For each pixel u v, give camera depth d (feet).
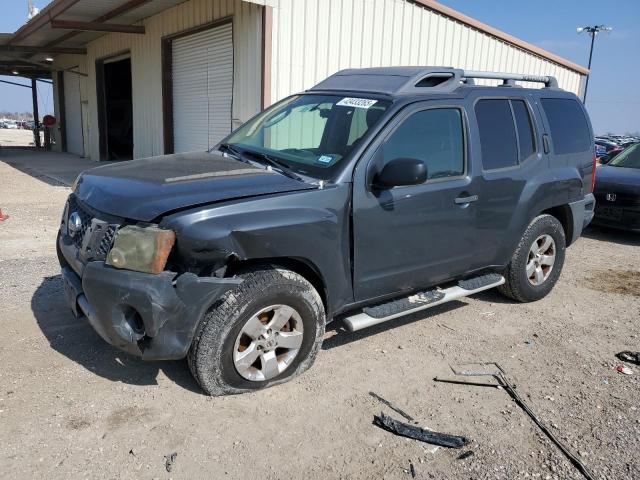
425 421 11.00
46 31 54.75
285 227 11.00
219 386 11.12
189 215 10.24
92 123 65.82
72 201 13.14
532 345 14.82
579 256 24.62
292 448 9.95
